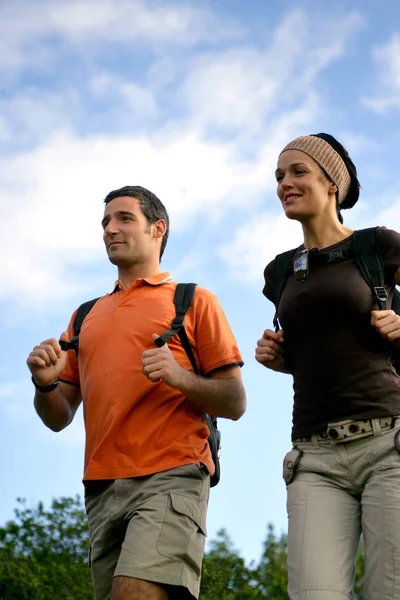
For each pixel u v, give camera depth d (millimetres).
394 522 3584
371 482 3701
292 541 3740
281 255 4230
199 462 4277
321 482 3811
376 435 3727
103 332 4516
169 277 4723
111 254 4723
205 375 4492
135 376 4332
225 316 4617
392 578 3537
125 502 4211
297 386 3955
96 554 4332
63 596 8711
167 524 4074
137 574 3963
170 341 4457
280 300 4074
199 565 4188
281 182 4184
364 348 3822
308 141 4188
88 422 4422
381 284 3861
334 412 3803
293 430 3953
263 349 4094
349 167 4246
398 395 3787
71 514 9656
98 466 4297
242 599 9234
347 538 3713
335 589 3562
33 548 9195
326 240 4109
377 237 3947
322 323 3885
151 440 4262
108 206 4824
